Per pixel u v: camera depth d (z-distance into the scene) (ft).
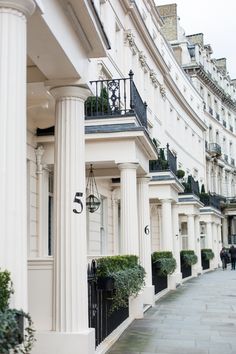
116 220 59.21
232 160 193.98
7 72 15.40
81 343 22.56
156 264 55.26
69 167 23.62
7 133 15.29
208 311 44.19
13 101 15.42
